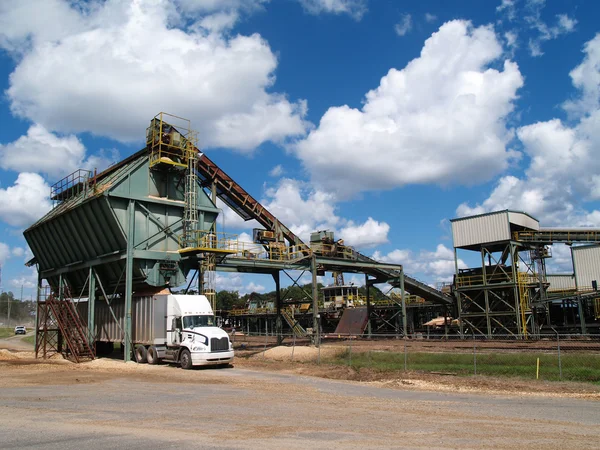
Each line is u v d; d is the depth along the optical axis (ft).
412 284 165.99
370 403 51.24
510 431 37.42
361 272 158.30
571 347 102.32
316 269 139.33
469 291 155.33
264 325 261.85
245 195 135.13
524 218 154.61
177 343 91.25
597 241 148.36
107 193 99.50
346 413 45.19
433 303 191.72
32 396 56.18
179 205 111.24
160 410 46.57
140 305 100.89
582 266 166.09
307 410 46.75
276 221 141.08
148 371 84.69
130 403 50.85
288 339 173.58
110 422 40.78
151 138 111.86
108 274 113.80
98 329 113.91
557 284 189.88
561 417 43.16
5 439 34.94
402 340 151.64
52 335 132.98
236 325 274.36
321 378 75.77
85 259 115.85
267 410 46.65
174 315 93.20
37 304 131.54
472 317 156.56
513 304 149.07
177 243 110.11
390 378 72.08
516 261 150.92
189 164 112.98
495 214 151.53
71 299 119.85
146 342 97.55
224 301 451.53
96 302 115.96
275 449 31.81
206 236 108.37
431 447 32.53
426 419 42.24
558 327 161.07
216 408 47.73
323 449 31.83
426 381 68.23
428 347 118.32
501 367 79.41
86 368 92.17
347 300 230.89
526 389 60.90
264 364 94.48
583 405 49.67
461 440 34.47
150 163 108.37
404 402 51.93
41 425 39.68
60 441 34.19
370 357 99.30
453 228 161.17
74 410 46.65
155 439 34.60
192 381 71.46
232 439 34.60
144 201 105.29
